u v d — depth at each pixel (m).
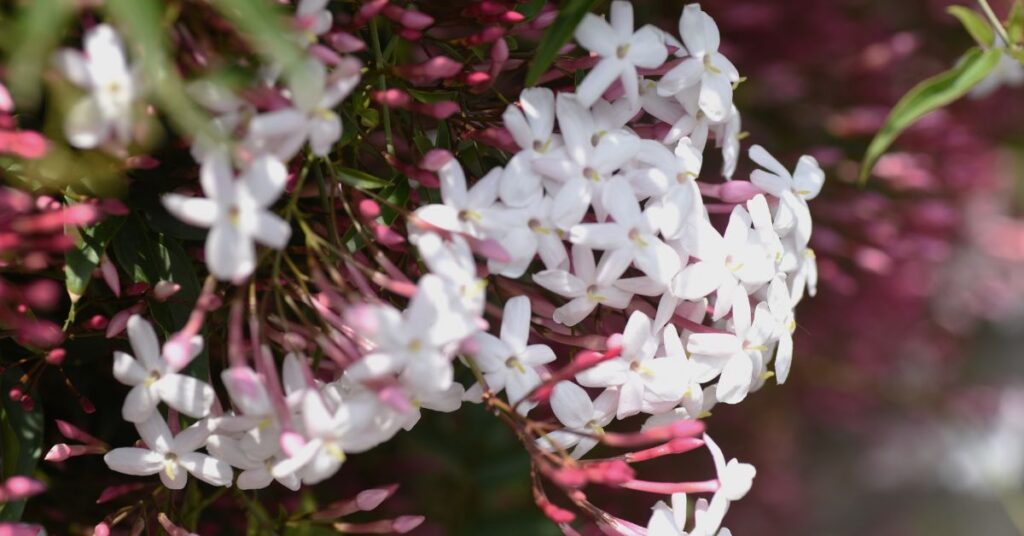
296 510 0.49
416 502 0.54
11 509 0.41
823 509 0.92
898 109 0.46
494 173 0.41
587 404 0.42
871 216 0.62
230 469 0.41
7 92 0.39
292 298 0.41
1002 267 0.85
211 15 0.39
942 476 0.96
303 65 0.38
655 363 0.42
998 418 0.92
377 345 0.40
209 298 0.39
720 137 0.44
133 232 0.42
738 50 0.59
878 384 0.83
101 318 0.42
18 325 0.39
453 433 0.53
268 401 0.40
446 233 0.40
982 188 0.75
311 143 0.39
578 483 0.40
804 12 0.61
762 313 0.43
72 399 0.45
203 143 0.38
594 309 0.43
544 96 0.42
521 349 0.41
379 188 0.42
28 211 0.39
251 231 0.38
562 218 0.41
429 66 0.41
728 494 0.43
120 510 0.43
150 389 0.40
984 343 0.94
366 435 0.39
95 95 0.38
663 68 0.43
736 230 0.42
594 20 0.41
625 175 0.42
